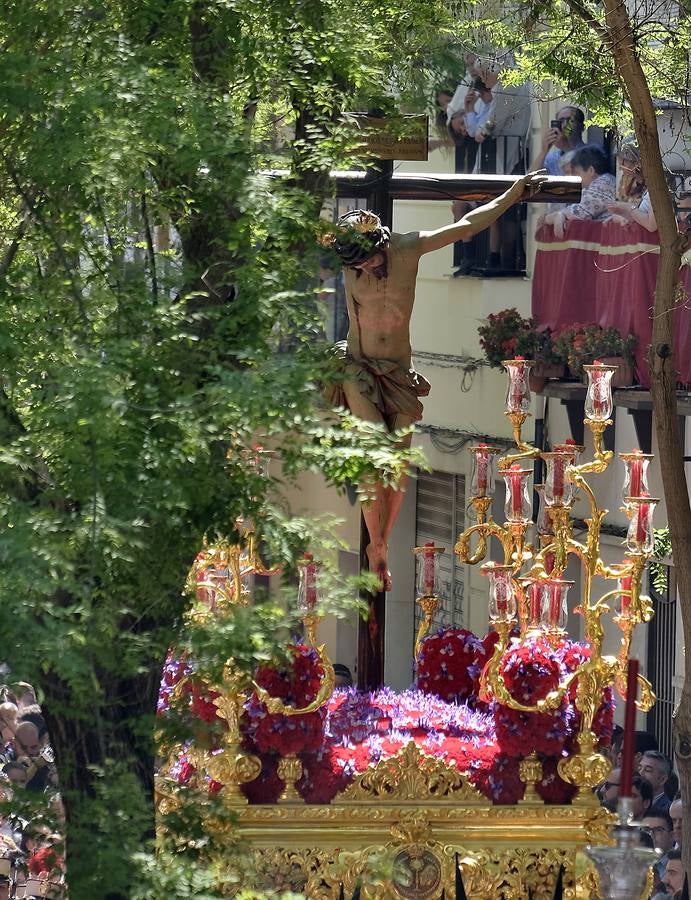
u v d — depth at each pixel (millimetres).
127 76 10648
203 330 11430
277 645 10867
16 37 11109
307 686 12945
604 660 13234
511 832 13211
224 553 14039
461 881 12789
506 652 13359
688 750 14688
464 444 30266
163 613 10789
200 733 11422
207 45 12023
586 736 13195
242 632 10594
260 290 10906
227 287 11984
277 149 12047
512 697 13125
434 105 13359
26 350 10445
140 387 10336
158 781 13117
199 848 11234
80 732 10828
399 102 13234
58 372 9984
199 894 10172
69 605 10102
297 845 13023
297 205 11234
